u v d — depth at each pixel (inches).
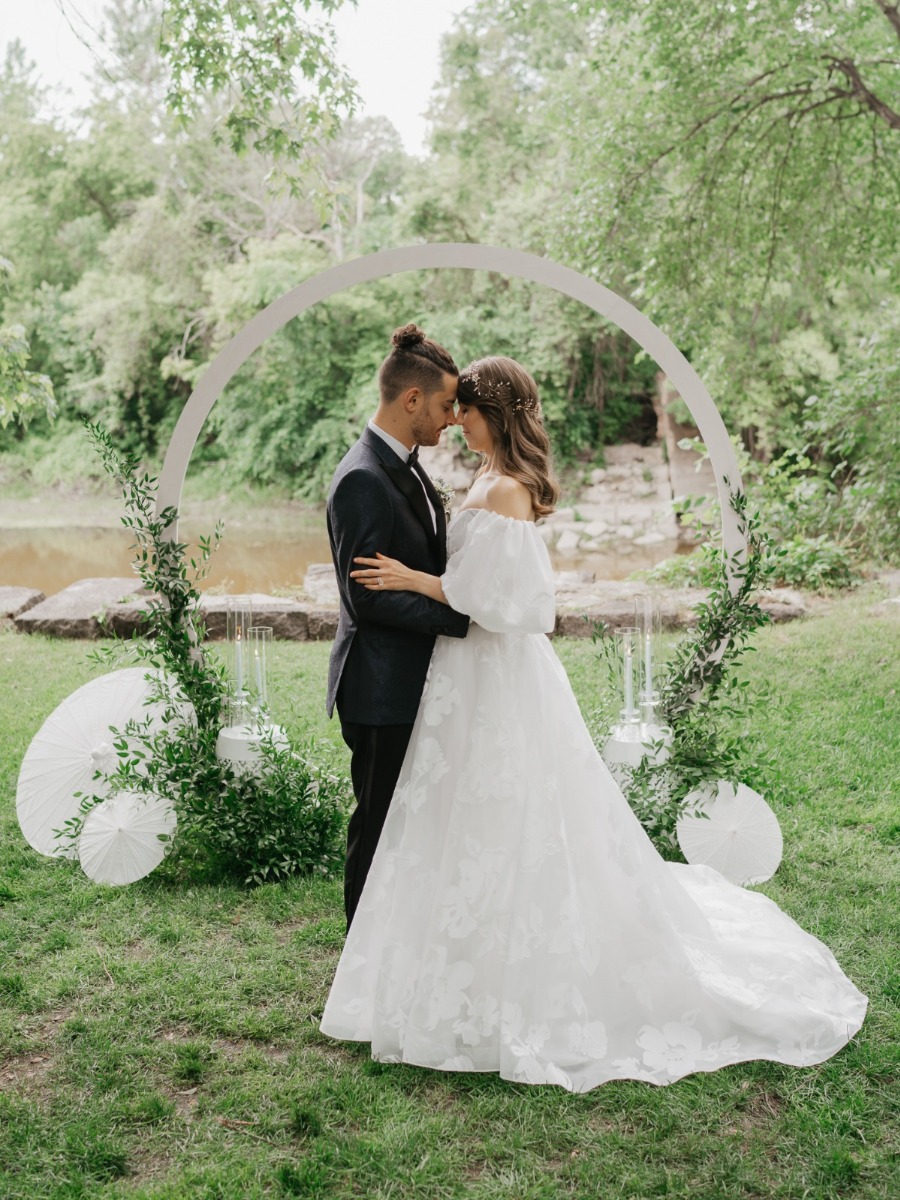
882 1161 78.0
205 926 116.6
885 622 252.5
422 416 97.3
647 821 127.6
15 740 179.2
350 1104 85.1
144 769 133.3
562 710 97.6
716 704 189.5
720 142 318.7
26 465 699.4
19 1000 101.1
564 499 590.6
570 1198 74.7
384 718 96.7
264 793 128.8
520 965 90.0
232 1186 75.4
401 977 92.2
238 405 654.5
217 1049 93.7
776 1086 87.0
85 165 676.1
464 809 92.5
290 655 240.5
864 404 286.0
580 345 599.8
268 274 599.2
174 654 128.3
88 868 125.7
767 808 125.3
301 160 259.8
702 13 303.0
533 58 593.0
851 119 313.4
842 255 333.7
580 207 333.1
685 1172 77.3
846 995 99.0
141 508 126.3
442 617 94.2
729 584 131.4
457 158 612.1
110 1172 77.7
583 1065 89.1
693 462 575.5
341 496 95.5
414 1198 74.6
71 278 714.2
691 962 96.3
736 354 491.5
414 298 627.8
